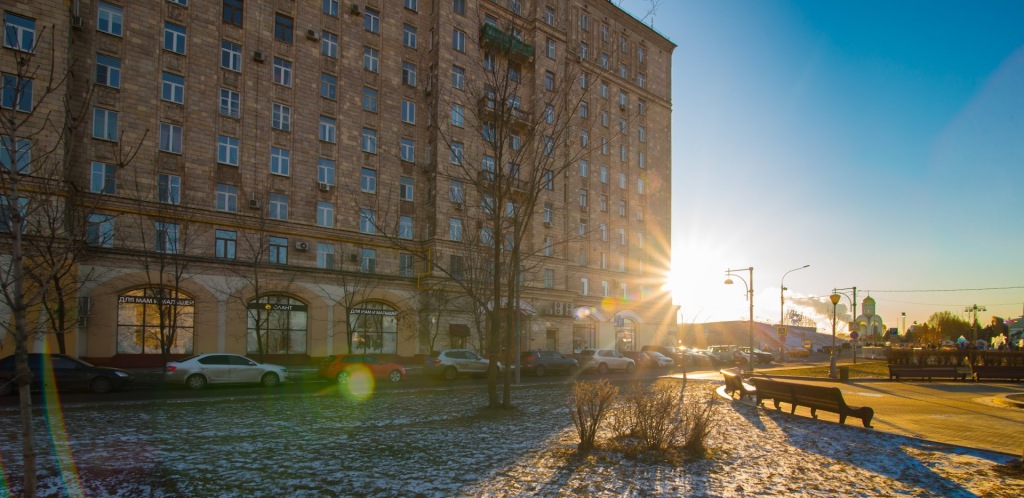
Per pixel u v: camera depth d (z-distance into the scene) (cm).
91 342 2512
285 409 1491
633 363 3559
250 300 2803
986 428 1204
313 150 3284
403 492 669
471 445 958
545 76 4256
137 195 2570
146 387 2145
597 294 4878
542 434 1073
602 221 5016
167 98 2839
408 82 3738
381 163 3538
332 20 3438
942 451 934
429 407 1541
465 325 3681
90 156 2589
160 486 693
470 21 3878
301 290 3128
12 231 623
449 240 3566
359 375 2434
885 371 3291
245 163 3041
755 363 4962
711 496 656
